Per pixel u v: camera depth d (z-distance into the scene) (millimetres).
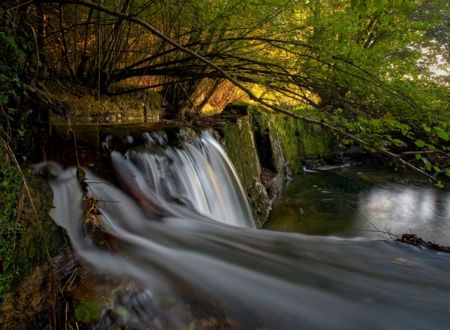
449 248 3762
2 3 2549
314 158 12602
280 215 7535
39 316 2066
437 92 4332
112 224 3232
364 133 3014
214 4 4969
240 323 2328
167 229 3518
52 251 2443
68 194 3201
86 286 2350
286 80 4391
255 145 9422
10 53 2699
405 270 3254
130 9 5047
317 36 4348
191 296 2490
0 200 2102
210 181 5387
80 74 6020
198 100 10117
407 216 7625
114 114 6305
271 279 2893
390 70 4188
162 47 6266
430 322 2523
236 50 5715
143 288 2447
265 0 4734
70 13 5027
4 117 2604
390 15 4301
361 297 2766
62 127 4246
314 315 2502
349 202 8531
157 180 4246
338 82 4320
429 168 2500
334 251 3598
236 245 3434
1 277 1968
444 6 6352
